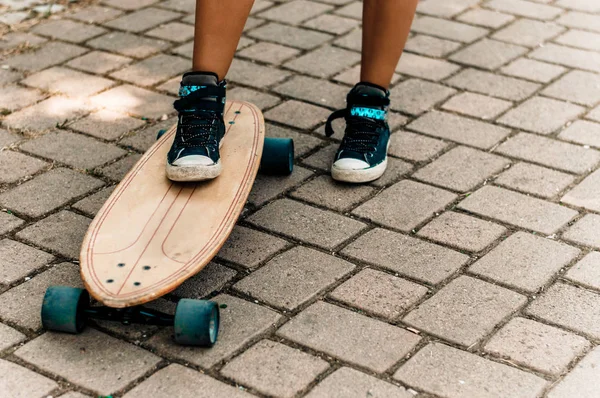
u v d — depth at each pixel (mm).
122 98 2355
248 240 1847
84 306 1606
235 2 1790
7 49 2582
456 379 1529
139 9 2863
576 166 2096
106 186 2008
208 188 1771
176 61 2547
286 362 1558
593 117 2293
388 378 1532
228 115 2012
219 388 1507
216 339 1596
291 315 1659
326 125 2105
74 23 2752
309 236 1863
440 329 1631
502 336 1616
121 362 1554
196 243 1638
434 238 1861
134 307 1592
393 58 2004
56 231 1862
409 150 2158
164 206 1724
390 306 1682
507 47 2646
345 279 1751
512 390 1511
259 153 1873
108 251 1610
